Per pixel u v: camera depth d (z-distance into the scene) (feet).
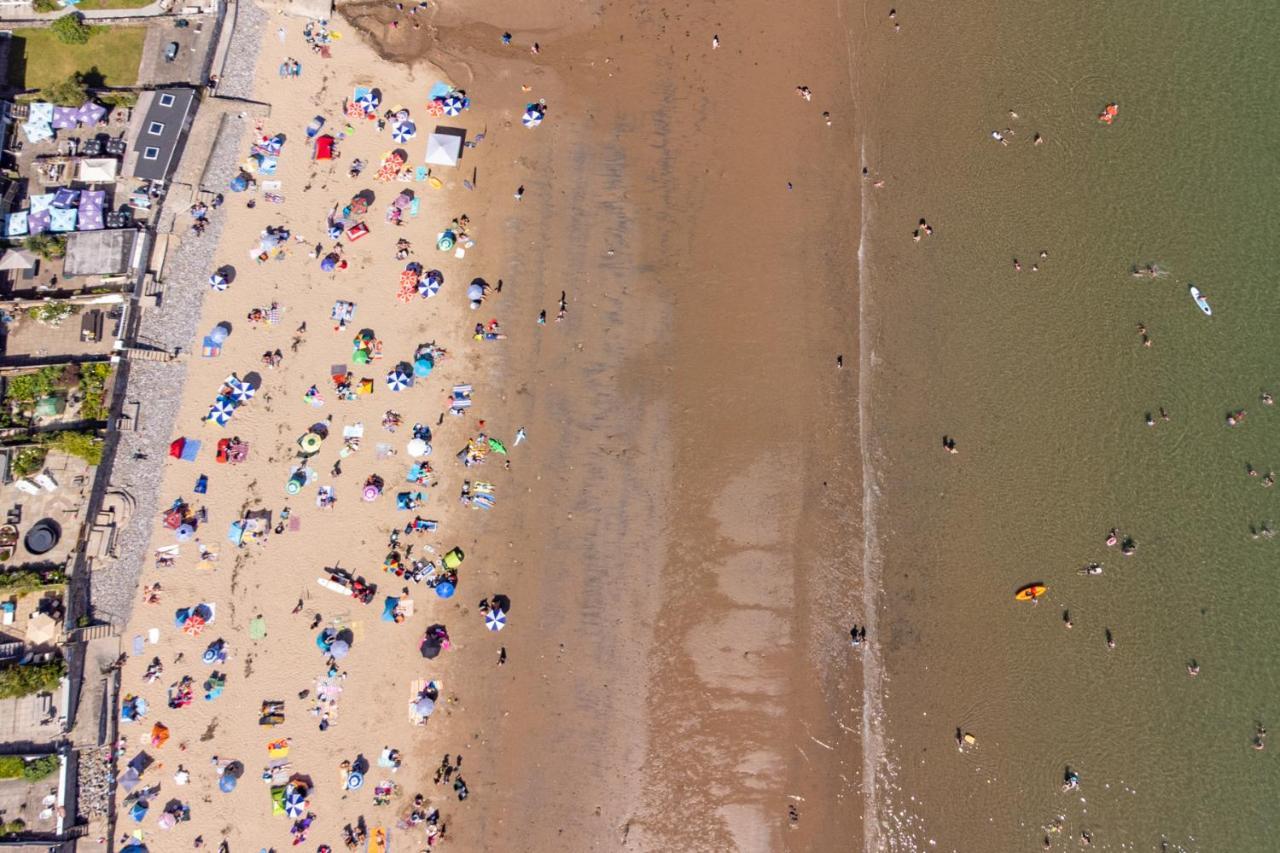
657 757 92.48
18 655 86.79
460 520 94.32
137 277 92.27
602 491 95.30
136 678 90.02
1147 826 91.20
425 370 94.89
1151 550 94.94
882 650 94.07
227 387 93.71
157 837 88.53
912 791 92.58
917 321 98.17
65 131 93.71
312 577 92.38
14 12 94.17
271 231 95.45
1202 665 93.35
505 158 98.27
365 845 89.81
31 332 91.71
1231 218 98.43
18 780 85.71
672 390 96.84
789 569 94.53
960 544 95.50
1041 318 98.17
